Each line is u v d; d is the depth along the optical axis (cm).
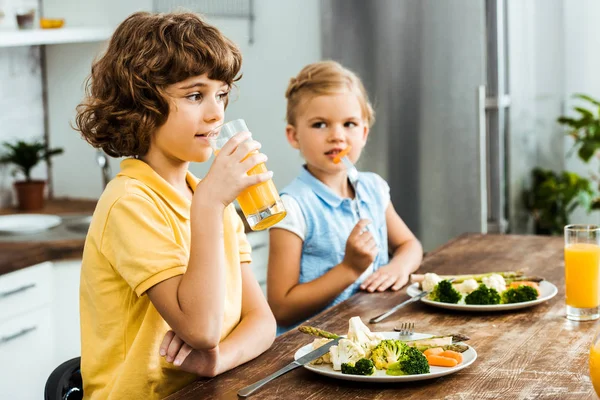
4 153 334
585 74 386
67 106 352
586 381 119
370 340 128
